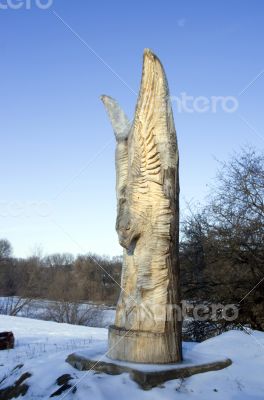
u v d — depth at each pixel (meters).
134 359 7.34
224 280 19.88
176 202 8.03
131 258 7.93
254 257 19.28
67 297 42.59
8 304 43.25
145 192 7.78
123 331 7.54
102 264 46.19
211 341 9.83
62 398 6.57
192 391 6.69
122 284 8.01
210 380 7.11
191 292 20.44
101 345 9.25
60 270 49.09
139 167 7.78
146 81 7.65
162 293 7.62
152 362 7.32
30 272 47.84
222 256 19.83
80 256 49.44
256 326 19.00
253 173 20.61
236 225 19.70
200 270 20.75
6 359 11.88
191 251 20.98
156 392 6.50
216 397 6.57
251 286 19.02
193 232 21.00
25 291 43.53
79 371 7.40
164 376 6.87
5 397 7.59
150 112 7.71
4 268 49.19
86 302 43.50
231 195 20.64
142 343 7.36
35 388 7.23
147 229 7.77
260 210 20.30
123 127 8.60
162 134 7.79
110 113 8.78
